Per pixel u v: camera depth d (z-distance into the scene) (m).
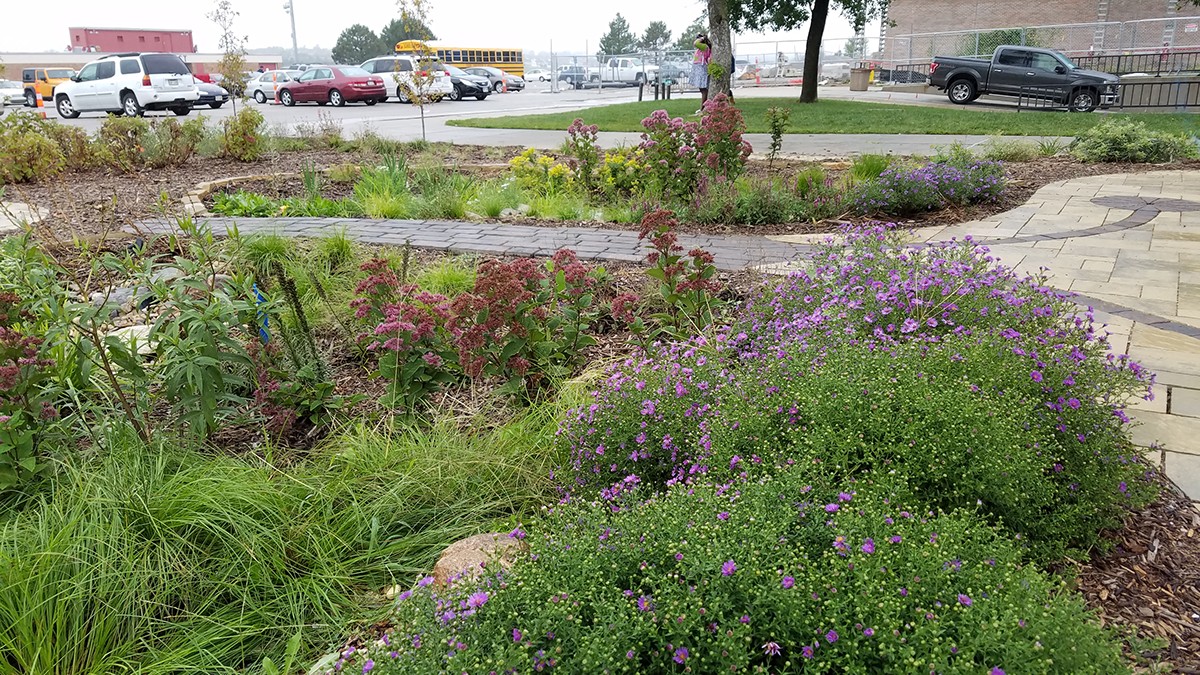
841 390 2.63
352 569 2.71
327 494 2.95
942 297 3.71
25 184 10.30
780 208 7.85
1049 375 2.96
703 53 21.19
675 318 4.51
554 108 26.66
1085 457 2.72
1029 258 6.34
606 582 1.87
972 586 1.82
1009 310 3.62
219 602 2.57
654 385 3.04
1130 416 3.65
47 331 3.37
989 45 32.31
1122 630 2.19
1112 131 11.73
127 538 2.58
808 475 2.27
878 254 4.29
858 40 38.78
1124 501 2.71
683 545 1.88
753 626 1.77
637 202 8.42
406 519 2.96
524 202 8.90
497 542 2.59
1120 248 6.63
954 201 8.28
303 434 3.74
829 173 10.19
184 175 11.30
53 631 2.35
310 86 28.78
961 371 2.90
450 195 8.55
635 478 2.54
